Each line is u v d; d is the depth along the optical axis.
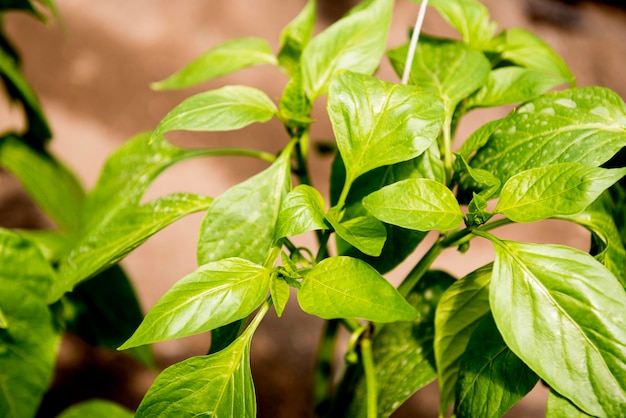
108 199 0.68
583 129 0.56
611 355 0.52
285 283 0.54
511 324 0.52
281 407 1.16
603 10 1.75
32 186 0.82
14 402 0.65
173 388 0.53
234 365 0.54
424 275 0.64
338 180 0.60
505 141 0.58
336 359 1.08
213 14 1.71
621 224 0.61
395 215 0.54
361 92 0.55
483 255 1.33
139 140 0.69
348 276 0.53
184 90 1.58
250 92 0.60
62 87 1.54
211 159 1.49
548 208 0.53
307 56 0.61
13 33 1.60
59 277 0.63
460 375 0.57
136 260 1.32
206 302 0.53
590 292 0.52
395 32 1.68
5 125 1.40
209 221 0.58
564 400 0.54
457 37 1.68
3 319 0.61
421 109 0.55
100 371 1.21
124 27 1.65
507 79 0.62
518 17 1.67
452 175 0.60
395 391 0.61
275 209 0.58
